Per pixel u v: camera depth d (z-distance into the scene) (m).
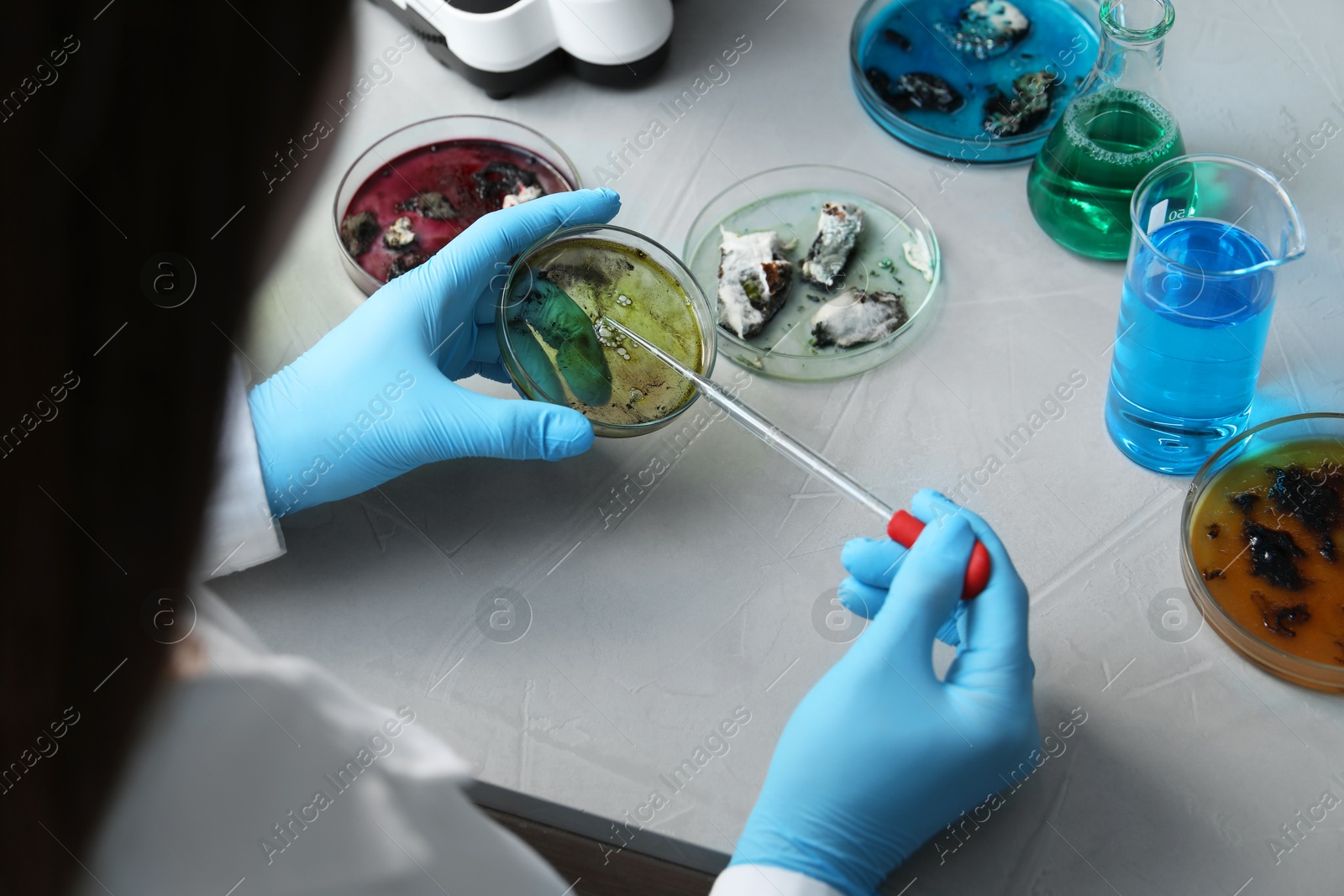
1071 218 0.98
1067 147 0.96
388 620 0.93
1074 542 0.93
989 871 0.88
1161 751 0.89
